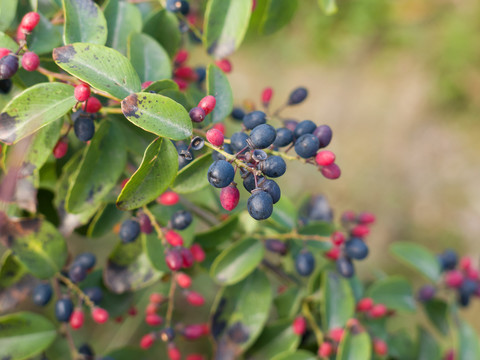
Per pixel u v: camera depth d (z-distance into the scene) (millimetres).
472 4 966
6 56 190
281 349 256
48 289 227
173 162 182
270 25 262
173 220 218
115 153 211
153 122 175
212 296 478
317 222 259
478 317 643
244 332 246
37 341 229
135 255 235
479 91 869
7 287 229
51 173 237
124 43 225
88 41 199
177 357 249
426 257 296
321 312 266
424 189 790
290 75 925
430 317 295
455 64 888
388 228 751
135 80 184
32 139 199
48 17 224
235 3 231
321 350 247
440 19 962
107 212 232
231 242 266
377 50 950
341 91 900
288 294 265
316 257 302
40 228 224
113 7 225
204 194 265
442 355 295
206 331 255
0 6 203
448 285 287
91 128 198
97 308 229
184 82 255
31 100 183
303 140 191
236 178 215
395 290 284
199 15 276
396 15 977
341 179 785
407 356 289
